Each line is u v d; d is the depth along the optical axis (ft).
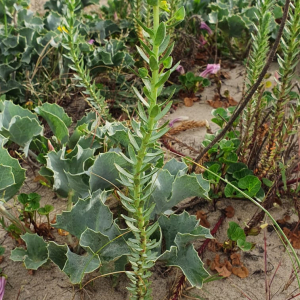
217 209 7.70
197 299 6.13
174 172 6.89
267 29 6.73
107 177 6.66
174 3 10.53
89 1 15.20
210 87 12.03
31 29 11.24
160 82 3.44
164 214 6.52
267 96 9.25
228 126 6.89
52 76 11.16
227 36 12.90
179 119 9.68
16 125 7.52
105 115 8.86
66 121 8.38
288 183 7.86
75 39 8.18
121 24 13.43
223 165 7.80
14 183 5.93
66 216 5.92
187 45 13.07
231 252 6.84
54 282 6.40
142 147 3.96
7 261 6.75
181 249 5.86
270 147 7.25
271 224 7.38
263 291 6.33
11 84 10.25
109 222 5.99
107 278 6.37
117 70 10.78
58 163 6.84
